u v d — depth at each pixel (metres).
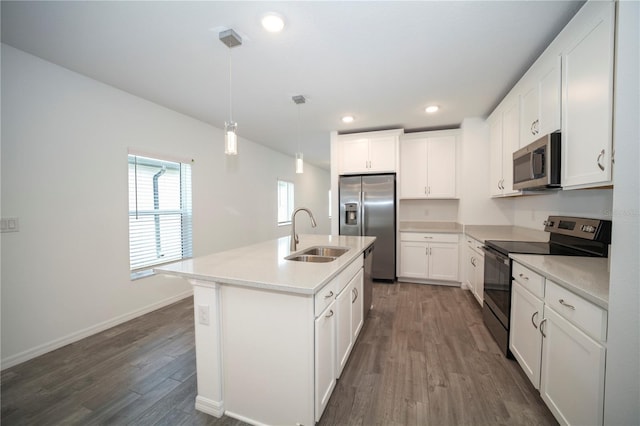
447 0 1.53
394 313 2.93
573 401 1.23
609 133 1.33
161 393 1.70
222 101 3.01
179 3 1.55
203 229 3.75
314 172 7.68
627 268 0.99
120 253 2.70
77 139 2.37
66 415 1.52
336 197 4.24
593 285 1.22
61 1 1.52
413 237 4.02
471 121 3.59
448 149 3.97
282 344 1.40
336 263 1.74
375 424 1.45
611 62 1.31
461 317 2.81
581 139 1.54
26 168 2.06
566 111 1.68
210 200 3.87
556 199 2.40
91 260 2.47
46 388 1.74
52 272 2.21
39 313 2.13
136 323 2.70
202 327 1.54
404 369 1.92
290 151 5.75
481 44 1.96
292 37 1.87
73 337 2.32
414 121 3.74
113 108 2.64
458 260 3.80
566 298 1.30
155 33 1.83
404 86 2.64
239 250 2.29
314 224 2.30
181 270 1.56
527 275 1.71
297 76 2.44
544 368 1.49
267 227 5.34
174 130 3.29
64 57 2.12
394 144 4.00
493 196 3.28
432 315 2.87
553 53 1.81
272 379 1.43
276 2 1.54
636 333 0.98
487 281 2.51
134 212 2.89
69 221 2.32
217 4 1.56
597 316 1.09
